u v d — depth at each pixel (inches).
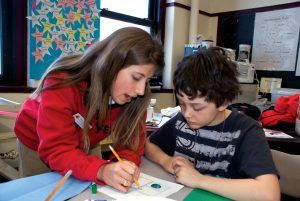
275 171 29.3
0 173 51.3
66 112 31.9
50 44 83.0
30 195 25.7
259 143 32.4
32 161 42.3
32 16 78.7
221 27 137.7
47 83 32.8
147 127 60.7
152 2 123.3
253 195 27.0
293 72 114.5
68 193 26.6
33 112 37.0
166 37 124.1
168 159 36.8
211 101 32.5
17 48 82.7
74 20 87.1
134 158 36.9
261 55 124.1
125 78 33.1
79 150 32.7
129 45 32.4
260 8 122.8
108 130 39.7
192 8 124.0
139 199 24.3
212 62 32.9
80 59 35.1
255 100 111.5
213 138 38.5
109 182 29.0
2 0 78.9
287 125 70.9
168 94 121.8
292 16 113.2
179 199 27.2
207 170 38.4
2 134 59.3
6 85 82.1
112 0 107.7
